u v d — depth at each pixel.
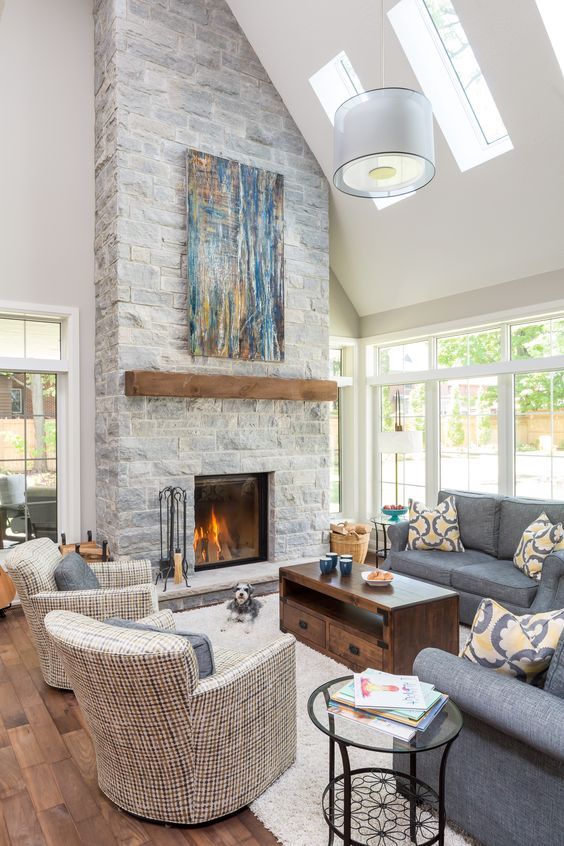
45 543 3.57
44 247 4.96
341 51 4.66
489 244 5.04
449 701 2.02
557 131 4.03
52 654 3.24
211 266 4.97
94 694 2.06
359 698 1.95
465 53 4.33
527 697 1.85
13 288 4.83
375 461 6.76
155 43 4.77
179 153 4.88
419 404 6.18
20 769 2.55
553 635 2.01
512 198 4.61
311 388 5.49
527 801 1.86
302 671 3.42
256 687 2.28
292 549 5.53
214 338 4.98
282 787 2.37
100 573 3.59
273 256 5.33
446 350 5.86
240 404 5.20
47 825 2.19
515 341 5.21
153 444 4.73
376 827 2.12
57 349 5.16
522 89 3.97
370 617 3.67
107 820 2.22
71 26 5.11
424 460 6.14
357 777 2.41
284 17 4.79
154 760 2.12
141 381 4.52
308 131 5.50
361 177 3.08
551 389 4.93
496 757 1.96
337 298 6.61
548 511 4.37
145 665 1.95
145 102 4.71
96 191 5.12
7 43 4.84
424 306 5.97
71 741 2.77
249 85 5.27
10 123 4.84
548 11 3.57
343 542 5.72
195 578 4.90
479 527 4.76
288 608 4.04
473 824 2.03
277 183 5.35
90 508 5.16
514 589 3.86
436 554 4.74
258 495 5.49
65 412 5.15
